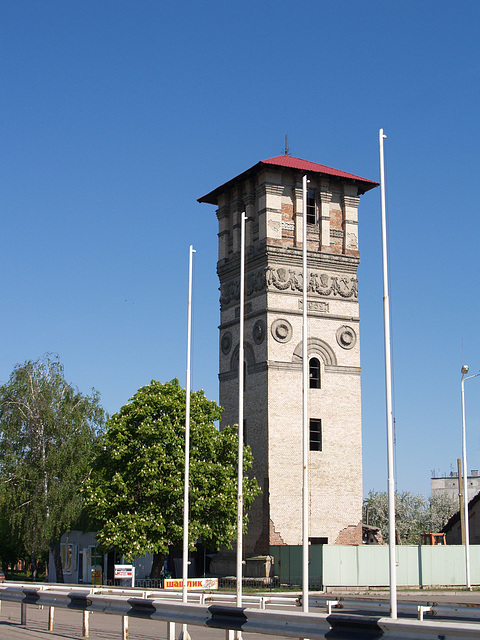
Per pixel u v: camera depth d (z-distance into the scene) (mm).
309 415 66438
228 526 59344
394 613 22781
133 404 60812
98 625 32688
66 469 71375
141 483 58500
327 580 58906
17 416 72875
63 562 82250
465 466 64188
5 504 70875
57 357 76688
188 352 40062
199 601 34156
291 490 64625
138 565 73875
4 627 29250
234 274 72250
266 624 18531
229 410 70562
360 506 66875
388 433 25000
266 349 66250
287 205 69250
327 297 69188
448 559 64250
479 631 14328
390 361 25797
